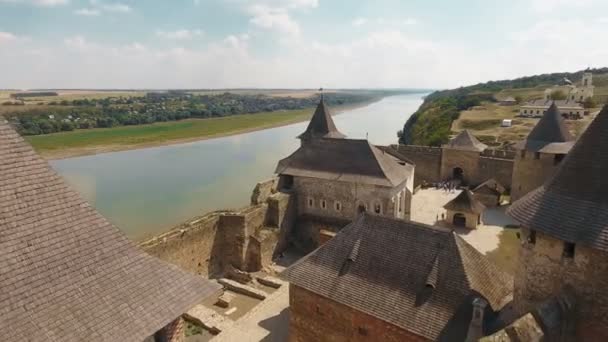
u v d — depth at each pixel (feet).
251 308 95.04
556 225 44.96
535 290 48.85
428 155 199.52
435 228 62.54
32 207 31.83
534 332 41.65
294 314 70.85
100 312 31.04
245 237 112.78
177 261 99.40
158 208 171.63
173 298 35.53
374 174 121.49
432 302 56.44
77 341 28.60
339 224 126.00
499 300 57.26
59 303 29.76
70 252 32.45
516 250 114.73
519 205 51.42
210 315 88.79
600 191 43.78
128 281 34.35
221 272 114.42
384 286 61.11
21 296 28.37
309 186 131.23
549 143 135.44
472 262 58.85
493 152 189.16
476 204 134.21
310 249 129.18
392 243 64.49
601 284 42.80
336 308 64.49
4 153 32.12
